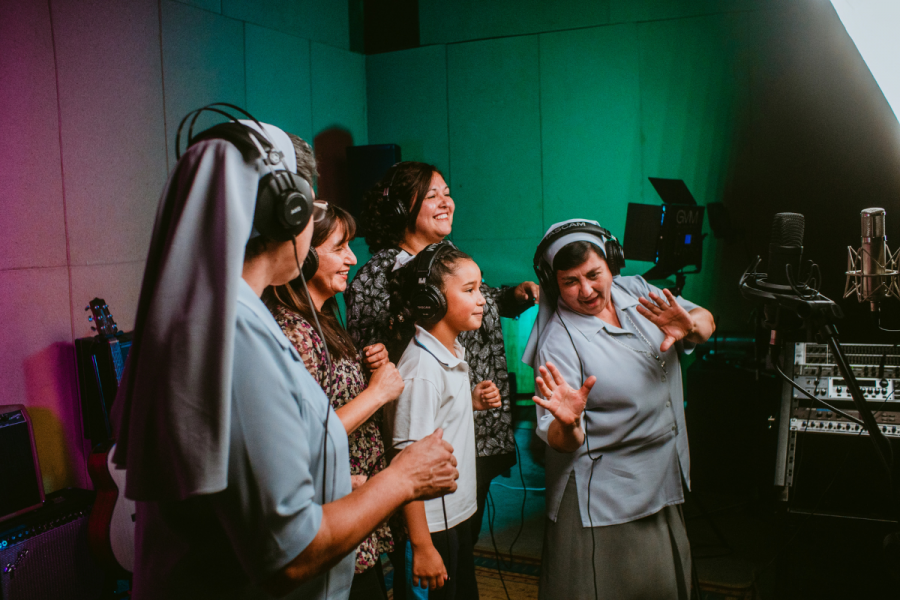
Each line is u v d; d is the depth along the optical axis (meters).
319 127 4.75
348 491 0.99
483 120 4.97
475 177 5.04
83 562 2.45
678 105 4.48
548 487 1.71
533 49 4.79
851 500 2.21
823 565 2.10
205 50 3.73
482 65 4.93
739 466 3.31
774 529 2.94
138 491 0.76
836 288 4.21
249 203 0.79
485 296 2.19
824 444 2.24
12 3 2.75
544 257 1.75
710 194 4.46
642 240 3.84
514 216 4.96
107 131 3.15
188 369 0.74
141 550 0.92
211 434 0.74
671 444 1.69
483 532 3.02
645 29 4.51
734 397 3.30
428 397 1.54
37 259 2.84
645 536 1.63
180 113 3.56
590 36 4.64
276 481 0.79
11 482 2.32
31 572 2.30
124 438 0.82
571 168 4.78
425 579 1.48
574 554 1.63
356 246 5.06
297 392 0.88
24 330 2.79
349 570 1.03
